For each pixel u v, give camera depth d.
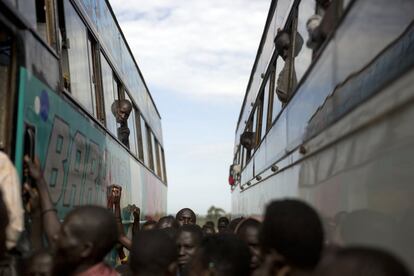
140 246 2.92
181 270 4.43
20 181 3.57
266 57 8.25
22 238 3.59
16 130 3.62
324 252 2.27
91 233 2.79
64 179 4.70
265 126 7.64
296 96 4.85
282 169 5.41
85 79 6.17
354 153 2.84
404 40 3.44
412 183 2.15
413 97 2.13
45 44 4.34
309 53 4.43
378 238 2.48
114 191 7.06
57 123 4.54
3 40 3.70
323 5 4.27
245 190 10.74
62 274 2.84
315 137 3.83
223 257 2.92
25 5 3.95
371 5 2.91
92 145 6.02
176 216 7.25
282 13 6.49
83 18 6.36
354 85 2.96
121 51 9.48
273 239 2.27
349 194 2.89
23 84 3.69
